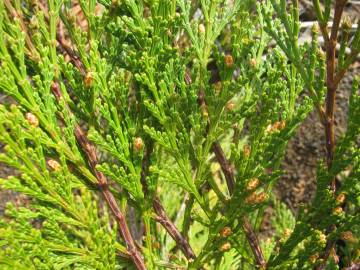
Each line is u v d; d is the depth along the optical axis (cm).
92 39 23
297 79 27
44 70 21
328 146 23
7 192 58
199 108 23
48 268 20
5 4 22
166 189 43
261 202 23
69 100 22
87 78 21
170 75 23
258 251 26
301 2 52
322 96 22
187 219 25
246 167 23
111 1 24
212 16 25
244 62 26
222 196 24
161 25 23
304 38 51
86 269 22
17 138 20
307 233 23
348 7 53
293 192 54
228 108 24
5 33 21
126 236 23
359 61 53
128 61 22
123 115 24
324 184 23
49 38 22
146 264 24
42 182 20
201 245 42
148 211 23
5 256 20
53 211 21
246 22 25
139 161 22
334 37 21
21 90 21
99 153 34
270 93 23
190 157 25
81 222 22
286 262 24
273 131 23
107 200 23
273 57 27
